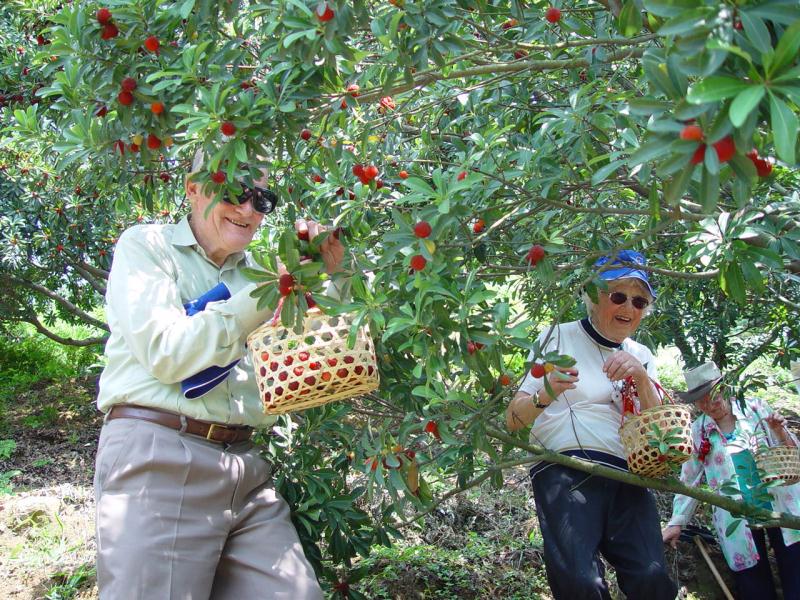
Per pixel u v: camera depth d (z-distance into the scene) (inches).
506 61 102.5
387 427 99.4
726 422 138.3
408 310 74.5
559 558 103.3
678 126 48.5
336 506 108.8
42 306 281.0
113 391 87.4
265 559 87.9
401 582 140.6
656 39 81.7
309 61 72.8
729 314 148.8
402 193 109.3
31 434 227.9
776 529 134.6
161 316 83.8
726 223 83.1
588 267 102.7
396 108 116.8
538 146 92.4
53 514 165.9
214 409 87.9
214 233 92.0
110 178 102.0
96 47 82.5
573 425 109.7
